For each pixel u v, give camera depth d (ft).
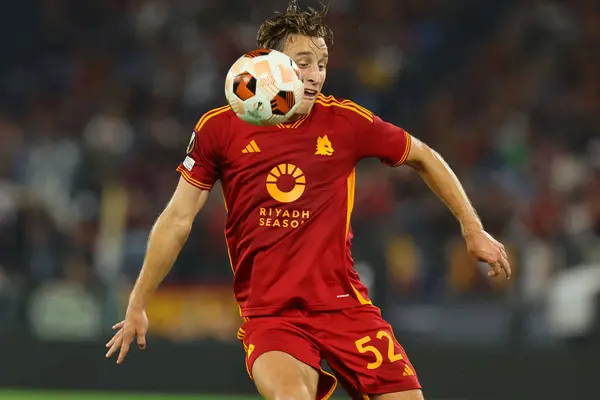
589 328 112.37
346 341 50.21
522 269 121.49
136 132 159.63
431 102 171.73
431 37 181.68
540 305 117.29
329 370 104.99
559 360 108.37
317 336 50.08
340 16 179.52
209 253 127.13
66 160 152.56
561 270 121.19
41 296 120.67
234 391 111.75
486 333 119.55
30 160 153.48
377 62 173.88
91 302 120.88
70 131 166.09
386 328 51.44
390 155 51.52
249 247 50.65
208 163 51.03
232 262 52.24
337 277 50.44
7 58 183.11
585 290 112.98
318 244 49.98
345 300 50.57
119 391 112.37
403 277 127.13
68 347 112.98
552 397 108.17
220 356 112.37
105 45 182.91
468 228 51.19
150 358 112.68
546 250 122.72
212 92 169.99
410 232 135.74
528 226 130.41
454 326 120.88
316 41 50.44
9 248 126.82
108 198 132.67
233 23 181.37
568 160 151.43
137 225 138.51
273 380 47.06
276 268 50.01
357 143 51.03
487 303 120.26
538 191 142.00
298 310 50.24
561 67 173.17
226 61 173.78
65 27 186.50
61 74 179.01
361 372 50.14
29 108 171.83
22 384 112.88
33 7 189.67
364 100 169.37
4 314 120.16
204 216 131.95
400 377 50.29
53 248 127.34
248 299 51.03
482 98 171.63
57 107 171.22
